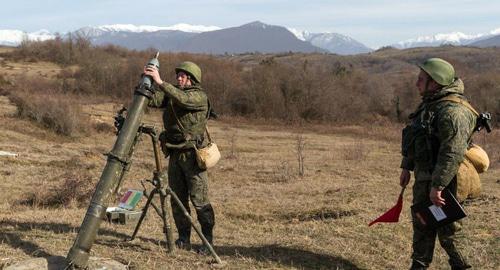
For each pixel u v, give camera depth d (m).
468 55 106.56
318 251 6.19
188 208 5.93
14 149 19.95
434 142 4.63
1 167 15.63
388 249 6.39
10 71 57.75
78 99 40.69
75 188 11.07
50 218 7.86
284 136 33.88
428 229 4.87
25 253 5.20
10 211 9.79
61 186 11.30
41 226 6.85
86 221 4.66
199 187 5.66
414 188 4.84
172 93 5.20
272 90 46.09
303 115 46.44
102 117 31.33
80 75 50.81
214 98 46.62
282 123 44.31
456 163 4.45
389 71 88.12
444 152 4.48
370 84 51.22
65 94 43.62
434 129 4.60
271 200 11.46
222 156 22.56
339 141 31.50
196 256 5.61
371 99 50.34
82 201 10.87
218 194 12.71
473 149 4.79
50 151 20.50
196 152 5.53
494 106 45.12
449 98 4.62
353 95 48.41
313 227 7.68
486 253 6.12
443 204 4.57
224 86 46.84
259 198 11.91
